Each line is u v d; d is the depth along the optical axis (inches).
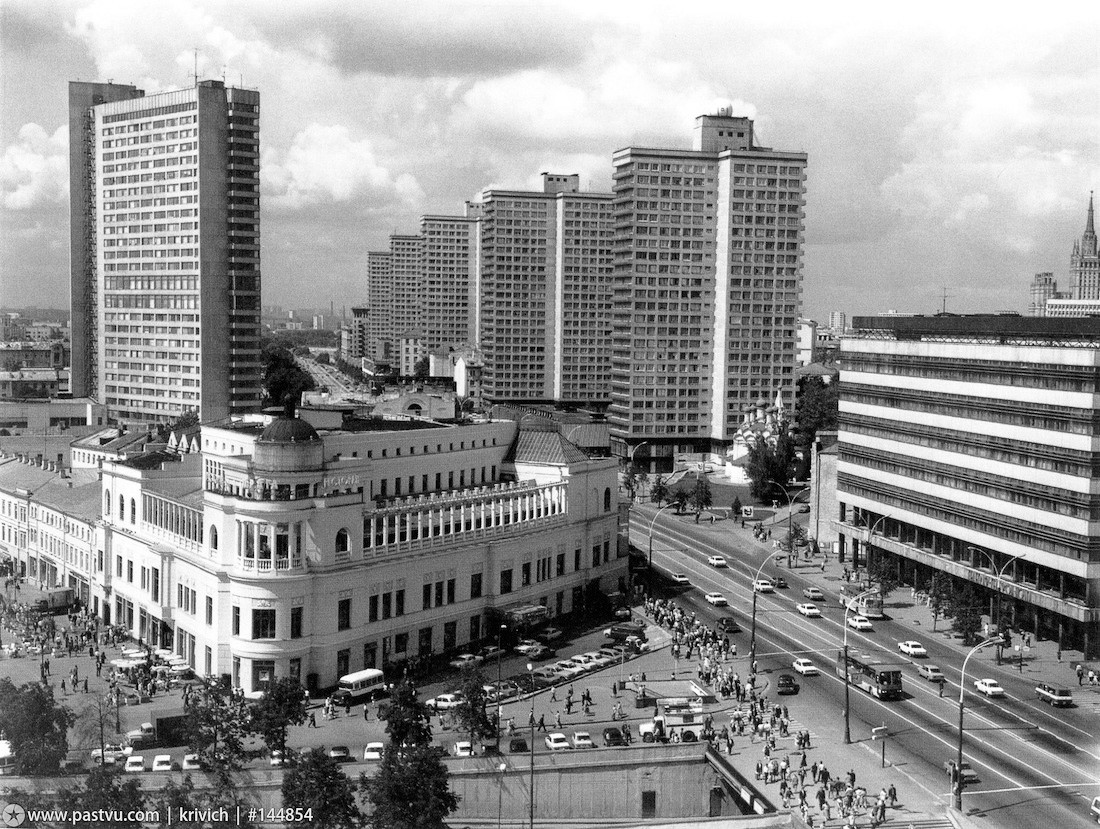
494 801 4825.3
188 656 6259.8
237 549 5787.4
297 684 4975.4
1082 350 6309.1
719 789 5002.5
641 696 5679.1
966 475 7381.9
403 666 6176.2
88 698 5565.9
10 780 4534.9
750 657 6491.1
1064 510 6491.1
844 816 4453.7
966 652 6633.9
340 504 5949.8
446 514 6643.7
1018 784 4808.1
